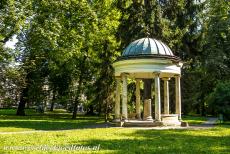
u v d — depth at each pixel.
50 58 39.25
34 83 53.94
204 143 17.00
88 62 45.84
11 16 29.69
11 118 42.75
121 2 39.12
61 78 54.75
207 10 44.94
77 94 47.06
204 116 57.69
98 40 39.34
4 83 25.45
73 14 34.75
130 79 38.97
